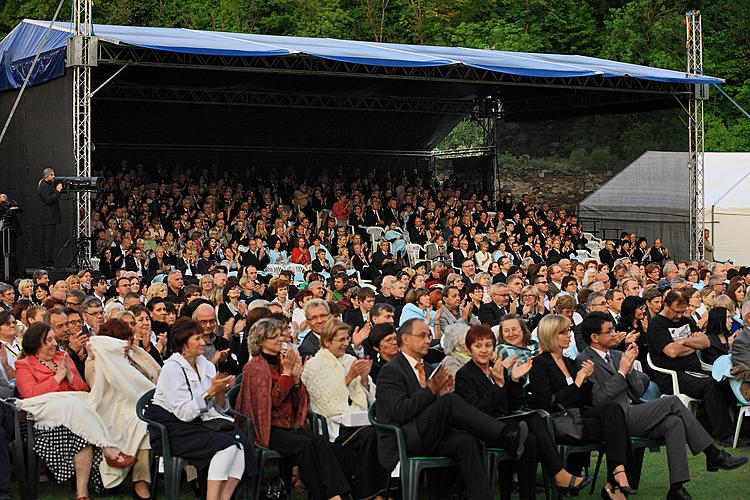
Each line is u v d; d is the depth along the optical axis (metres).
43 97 19.84
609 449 7.59
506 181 30.48
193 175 28.52
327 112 30.02
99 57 19.30
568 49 45.03
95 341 7.79
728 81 43.88
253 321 8.20
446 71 22.42
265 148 30.70
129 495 7.93
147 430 7.65
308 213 27.59
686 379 9.80
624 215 27.80
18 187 20.83
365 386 8.20
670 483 7.79
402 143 31.92
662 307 10.45
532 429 7.55
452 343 8.16
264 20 45.25
